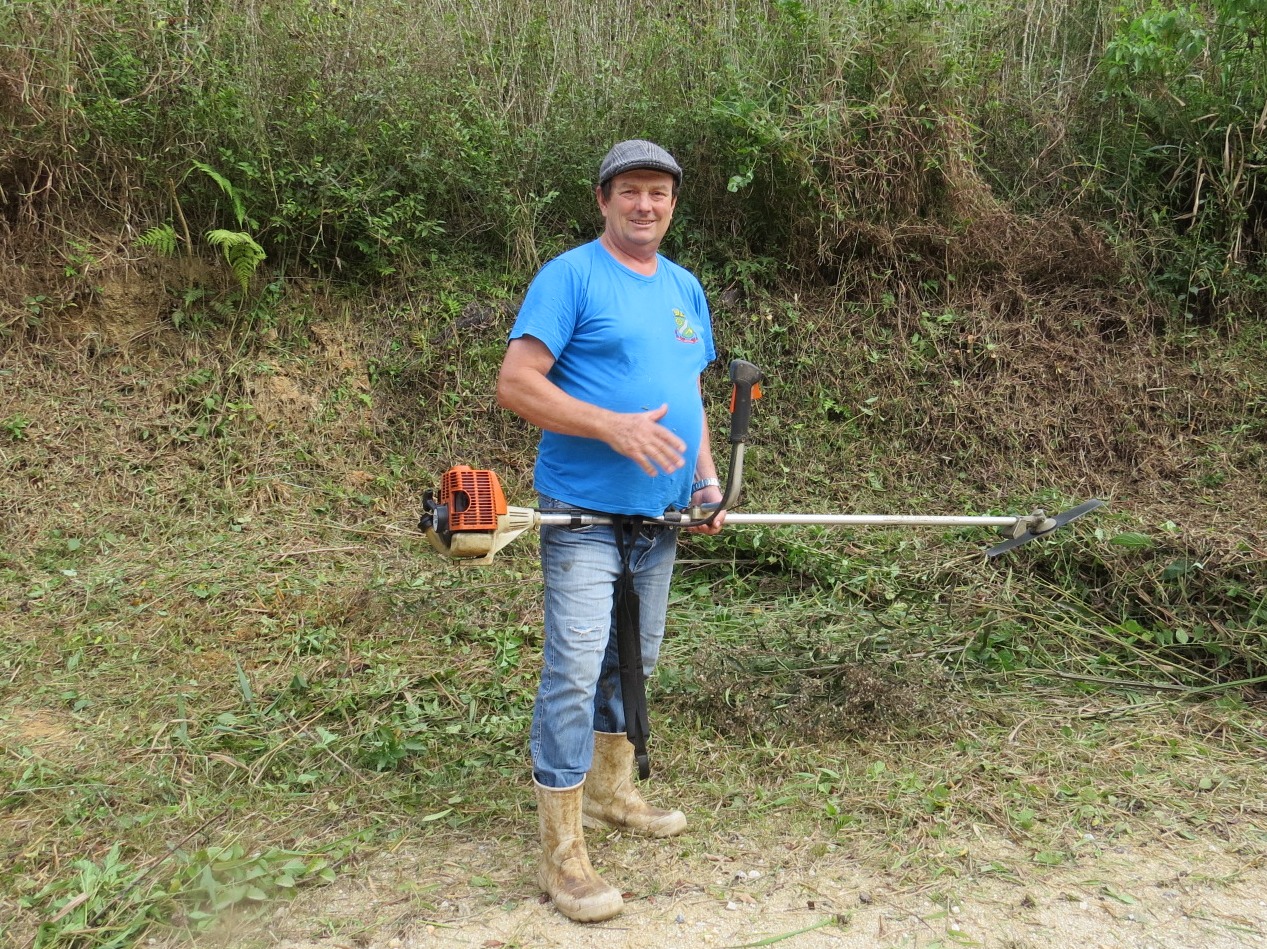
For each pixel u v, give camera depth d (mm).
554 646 2465
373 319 5828
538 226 6141
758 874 2615
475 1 6746
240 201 5461
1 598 4293
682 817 2809
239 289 5703
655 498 2502
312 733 3342
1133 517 4672
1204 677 3832
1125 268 5844
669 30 6465
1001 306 5836
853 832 2809
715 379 5773
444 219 6074
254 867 2494
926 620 4266
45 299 5480
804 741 3354
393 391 5699
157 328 5562
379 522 5160
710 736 3391
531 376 2338
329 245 5867
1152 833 2830
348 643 4023
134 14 5652
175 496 5133
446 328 5781
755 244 6113
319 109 5648
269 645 4012
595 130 6129
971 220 5812
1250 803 2982
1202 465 5203
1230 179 5887
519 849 2725
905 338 5762
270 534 4969
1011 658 3982
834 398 5664
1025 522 3299
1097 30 6773
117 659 3861
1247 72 6074
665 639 4141
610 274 2473
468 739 3326
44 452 5156
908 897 2525
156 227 5578
